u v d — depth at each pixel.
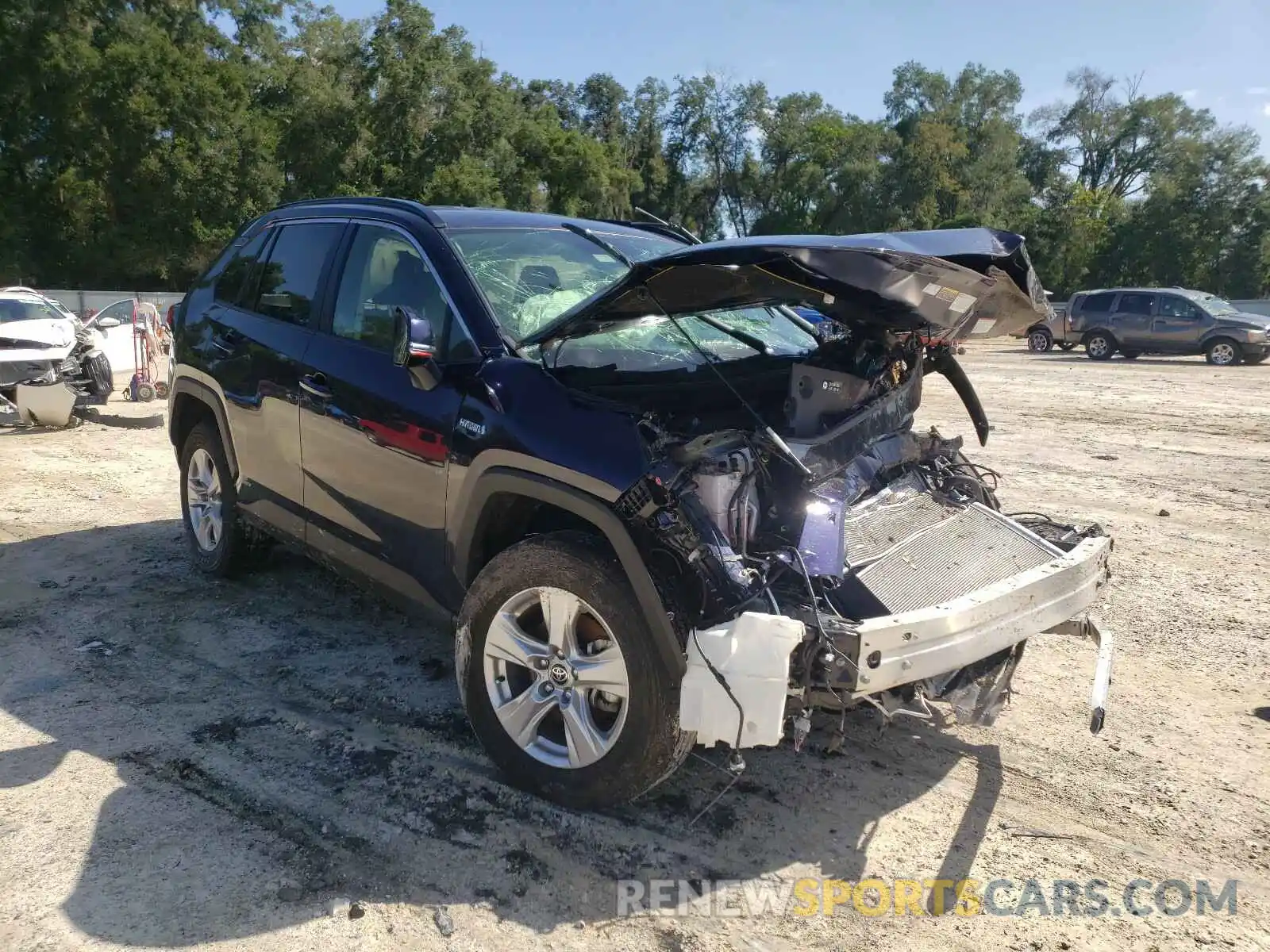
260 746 3.46
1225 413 12.55
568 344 3.39
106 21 36.44
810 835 2.97
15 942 2.41
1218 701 3.95
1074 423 11.62
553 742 3.12
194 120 36.19
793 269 2.82
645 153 70.38
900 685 2.67
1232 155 50.72
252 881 2.68
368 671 4.12
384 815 3.02
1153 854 2.91
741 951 2.46
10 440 9.62
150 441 9.69
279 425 4.21
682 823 3.02
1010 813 3.12
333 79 41.72
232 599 4.96
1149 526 6.64
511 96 47.25
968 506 3.45
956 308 3.14
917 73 61.62
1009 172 58.38
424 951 2.43
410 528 3.52
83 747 3.43
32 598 4.96
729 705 2.54
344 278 4.05
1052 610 2.98
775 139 65.50
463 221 3.83
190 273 39.81
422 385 3.25
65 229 37.50
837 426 3.19
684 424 3.08
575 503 2.83
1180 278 52.81
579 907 2.62
